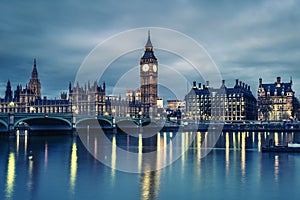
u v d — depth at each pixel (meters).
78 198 43.81
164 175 56.22
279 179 52.94
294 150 83.50
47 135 154.00
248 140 123.12
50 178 54.31
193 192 46.16
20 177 55.25
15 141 120.19
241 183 50.59
